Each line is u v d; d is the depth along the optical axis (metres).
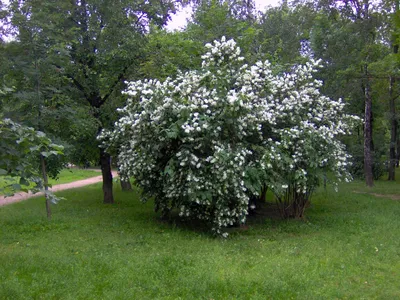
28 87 9.52
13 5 9.31
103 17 12.15
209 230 9.25
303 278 5.51
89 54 11.98
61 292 4.92
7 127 5.26
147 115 8.27
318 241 8.10
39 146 5.12
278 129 9.34
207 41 14.96
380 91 20.08
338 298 5.04
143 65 12.12
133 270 5.72
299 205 10.61
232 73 9.37
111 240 7.94
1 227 9.13
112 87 12.58
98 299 4.77
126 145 9.54
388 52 19.42
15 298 4.71
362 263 6.53
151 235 8.50
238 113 8.05
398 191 17.62
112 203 13.54
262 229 9.50
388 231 8.96
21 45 9.29
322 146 9.54
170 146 8.59
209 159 7.93
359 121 11.55
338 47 18.38
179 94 8.41
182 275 5.49
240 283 5.28
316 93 10.25
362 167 23.78
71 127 10.12
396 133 26.34
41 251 6.96
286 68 13.23
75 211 11.55
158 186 9.59
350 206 12.94
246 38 15.11
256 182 8.40
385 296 5.10
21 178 5.21
